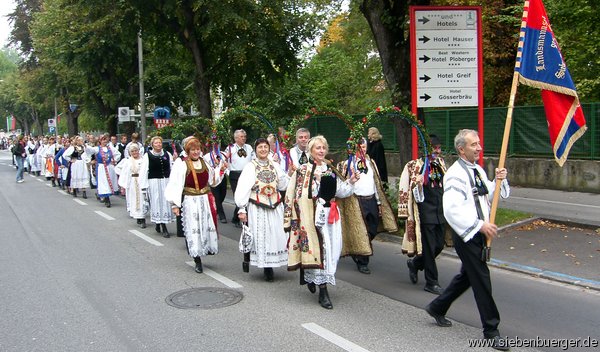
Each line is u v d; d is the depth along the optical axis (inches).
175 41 776.3
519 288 249.4
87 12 709.3
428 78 347.3
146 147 394.9
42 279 275.3
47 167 887.7
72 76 1090.1
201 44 705.6
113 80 1020.5
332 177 227.3
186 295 246.2
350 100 1065.5
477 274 178.1
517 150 616.1
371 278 273.7
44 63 1235.2
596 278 256.8
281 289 256.1
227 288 258.2
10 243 368.2
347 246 275.0
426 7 343.3
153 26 718.5
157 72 978.1
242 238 265.0
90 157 637.9
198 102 717.3
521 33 201.3
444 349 179.3
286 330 199.5
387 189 394.3
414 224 249.8
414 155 315.9
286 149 287.0
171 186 284.5
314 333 195.8
